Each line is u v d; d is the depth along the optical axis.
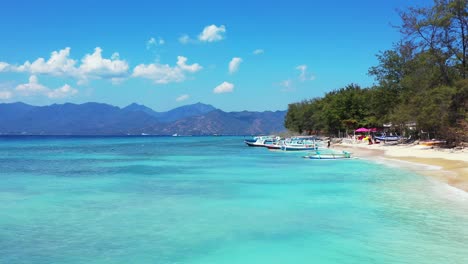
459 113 46.56
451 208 18.48
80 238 14.62
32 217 17.80
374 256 12.44
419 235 14.45
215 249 13.34
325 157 49.50
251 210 19.02
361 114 96.62
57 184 28.56
